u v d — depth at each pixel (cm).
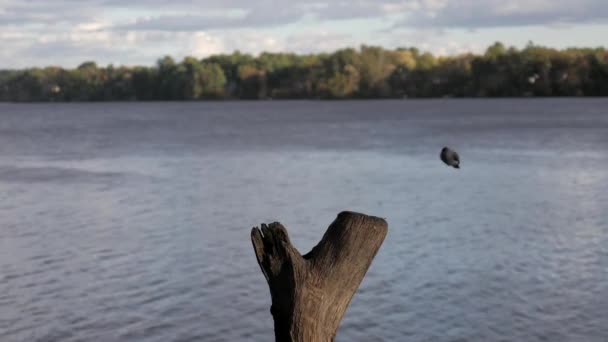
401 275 1362
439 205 2223
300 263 378
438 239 1689
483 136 5709
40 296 1248
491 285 1295
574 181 2811
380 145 4897
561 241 1666
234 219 2006
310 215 2070
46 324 1110
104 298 1234
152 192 2577
